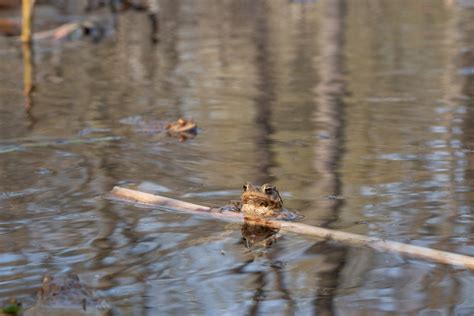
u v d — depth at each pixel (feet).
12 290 22.91
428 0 127.65
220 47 82.33
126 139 43.91
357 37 88.58
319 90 59.06
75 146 42.22
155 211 30.81
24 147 42.04
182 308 21.75
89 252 26.27
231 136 44.65
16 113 51.34
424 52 76.74
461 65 68.64
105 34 92.79
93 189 34.01
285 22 104.47
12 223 29.53
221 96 57.21
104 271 24.54
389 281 23.65
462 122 47.19
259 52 78.79
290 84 61.87
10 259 25.62
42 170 37.32
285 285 23.39
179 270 24.64
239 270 24.68
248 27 99.35
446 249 26.43
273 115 50.44
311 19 107.14
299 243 27.12
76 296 22.36
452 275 24.09
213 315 21.26
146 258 25.73
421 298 22.45
